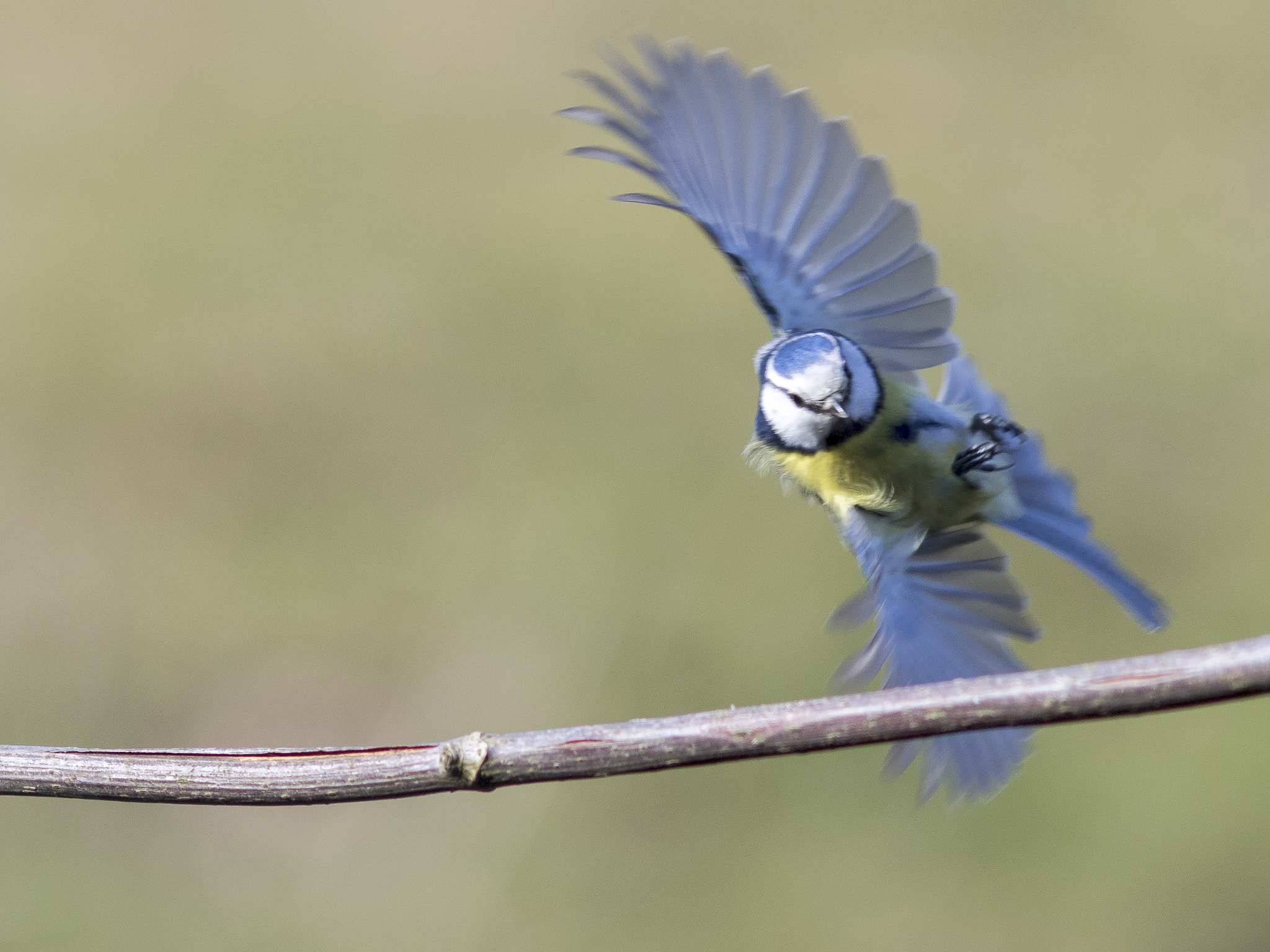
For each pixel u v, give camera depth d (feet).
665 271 49.32
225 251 50.93
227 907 33.78
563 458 42.75
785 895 32.89
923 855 33.12
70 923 33.50
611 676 37.60
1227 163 49.78
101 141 55.21
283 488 43.96
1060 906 31.81
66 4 62.03
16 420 46.09
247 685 38.68
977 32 57.52
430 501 42.65
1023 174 50.57
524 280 49.39
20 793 13.73
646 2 61.46
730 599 38.29
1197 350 42.63
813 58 56.75
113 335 47.88
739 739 12.71
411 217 52.13
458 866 34.37
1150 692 12.02
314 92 58.03
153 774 13.58
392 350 47.03
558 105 57.77
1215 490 39.29
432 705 37.63
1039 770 33.88
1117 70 54.75
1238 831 32.14
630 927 32.76
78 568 42.11
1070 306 44.60
